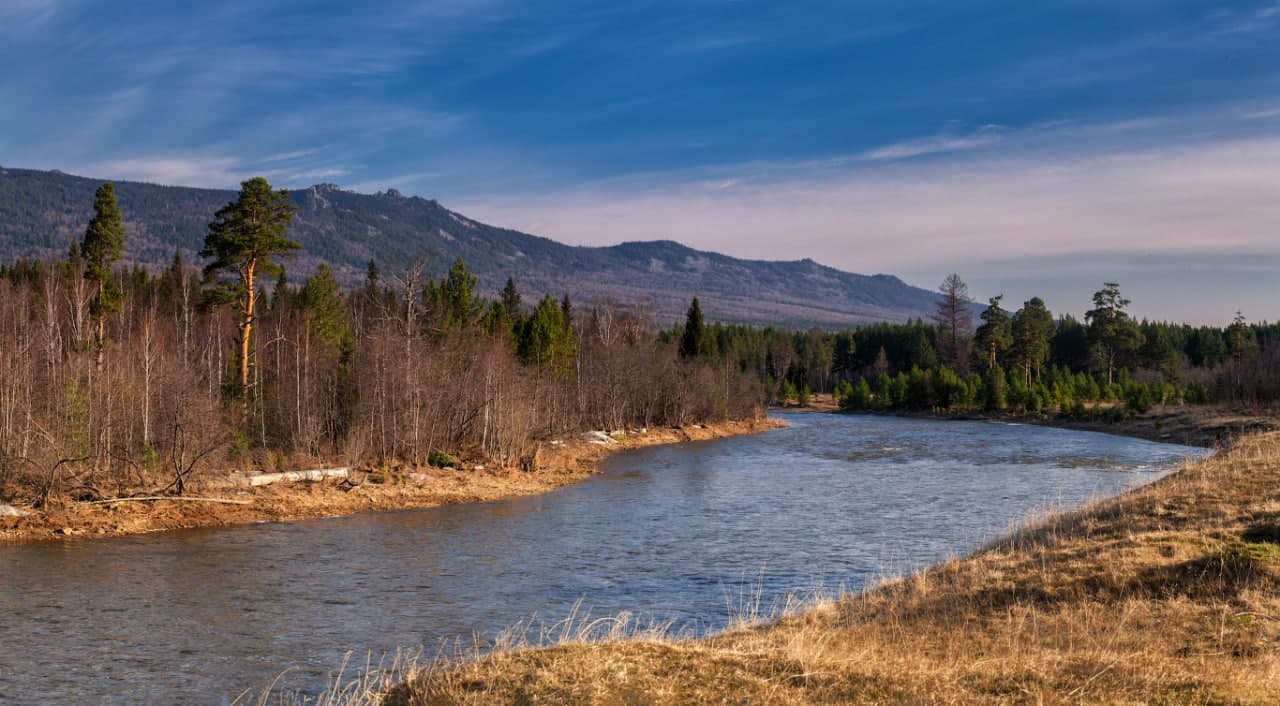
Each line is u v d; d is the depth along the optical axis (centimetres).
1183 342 16938
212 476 4197
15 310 6066
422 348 5725
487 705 1157
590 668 1266
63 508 3575
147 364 4406
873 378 18400
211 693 1645
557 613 2241
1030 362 13200
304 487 4294
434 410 5534
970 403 12125
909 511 3997
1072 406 10369
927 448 7456
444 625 2128
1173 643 1365
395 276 6028
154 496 3797
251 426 5238
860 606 1869
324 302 7581
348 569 2795
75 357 5006
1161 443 7675
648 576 2688
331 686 1669
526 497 4609
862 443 8050
